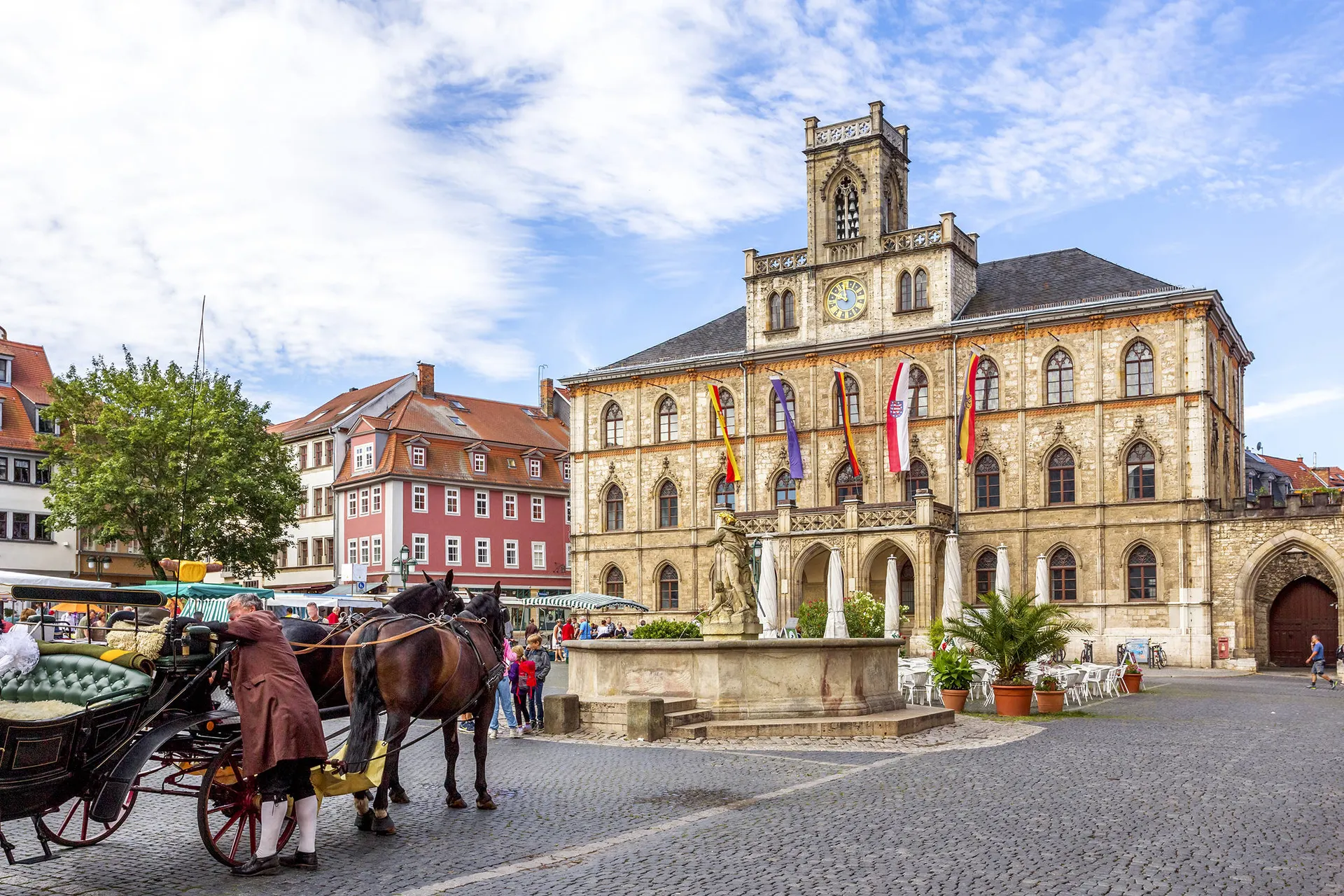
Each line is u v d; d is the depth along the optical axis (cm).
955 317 6556
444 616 1587
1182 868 1219
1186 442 5834
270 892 1136
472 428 8981
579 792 1723
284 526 7375
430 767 2031
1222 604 5734
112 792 1110
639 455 7450
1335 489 5516
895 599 5219
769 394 7025
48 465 6031
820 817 1503
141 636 1280
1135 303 5931
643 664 2653
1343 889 1134
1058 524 6109
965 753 2184
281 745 1184
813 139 7038
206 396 5941
